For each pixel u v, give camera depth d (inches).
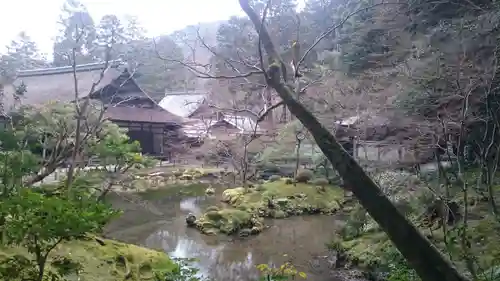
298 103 116.3
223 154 860.0
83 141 304.5
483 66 297.1
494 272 208.8
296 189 640.4
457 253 231.5
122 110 941.8
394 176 385.7
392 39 422.6
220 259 370.6
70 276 192.1
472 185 340.2
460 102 319.9
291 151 721.6
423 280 100.0
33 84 884.0
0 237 165.6
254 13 129.9
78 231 142.9
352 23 492.4
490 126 327.9
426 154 377.7
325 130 112.9
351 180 107.9
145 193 645.3
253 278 318.3
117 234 430.0
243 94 564.4
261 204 572.1
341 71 518.3
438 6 359.9
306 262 359.9
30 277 170.4
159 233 450.3
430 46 350.0
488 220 282.2
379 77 428.8
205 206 590.6
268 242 432.8
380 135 455.2
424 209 320.8
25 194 152.1
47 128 327.0
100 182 358.3
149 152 976.9
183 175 804.6
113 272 216.4
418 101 351.6
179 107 1129.4
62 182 302.0
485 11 323.6
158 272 237.9
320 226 504.1
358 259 330.3
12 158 227.3
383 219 104.2
